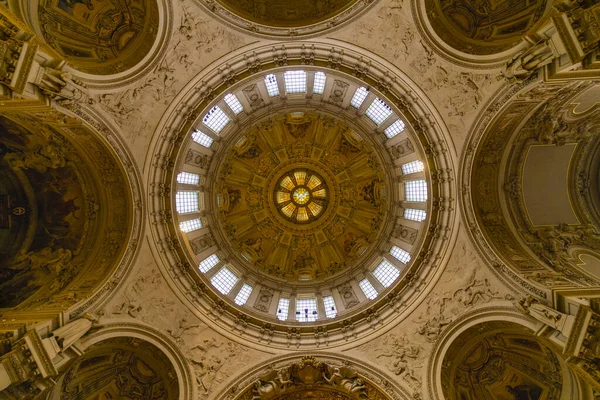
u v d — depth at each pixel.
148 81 18.94
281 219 31.03
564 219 20.95
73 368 17.41
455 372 19.81
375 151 26.75
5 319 15.40
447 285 20.14
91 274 19.11
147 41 18.66
